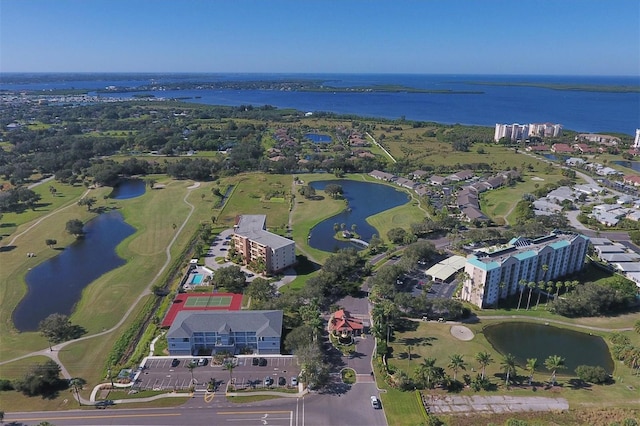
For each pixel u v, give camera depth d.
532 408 125.06
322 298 178.88
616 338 156.50
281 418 121.81
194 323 152.12
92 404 126.94
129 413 123.56
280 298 174.50
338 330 159.25
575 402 127.38
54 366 137.75
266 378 137.25
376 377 138.38
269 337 149.12
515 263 183.25
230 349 151.62
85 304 183.62
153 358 147.75
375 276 196.75
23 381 130.62
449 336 161.12
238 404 127.06
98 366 143.75
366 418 121.50
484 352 151.62
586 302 173.75
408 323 169.75
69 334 161.88
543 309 181.25
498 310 179.88
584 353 153.25
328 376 138.88
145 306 181.12
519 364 146.50
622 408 123.94
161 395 130.62
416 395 129.88
